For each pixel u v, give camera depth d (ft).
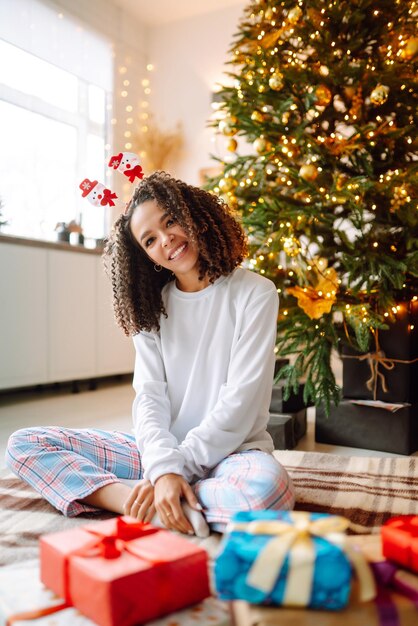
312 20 5.99
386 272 5.44
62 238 10.50
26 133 11.08
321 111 6.35
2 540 3.31
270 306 3.77
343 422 6.13
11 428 6.91
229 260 3.95
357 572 2.02
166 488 3.17
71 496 3.66
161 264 3.83
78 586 2.13
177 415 3.89
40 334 9.18
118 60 13.16
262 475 3.12
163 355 4.00
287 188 6.63
